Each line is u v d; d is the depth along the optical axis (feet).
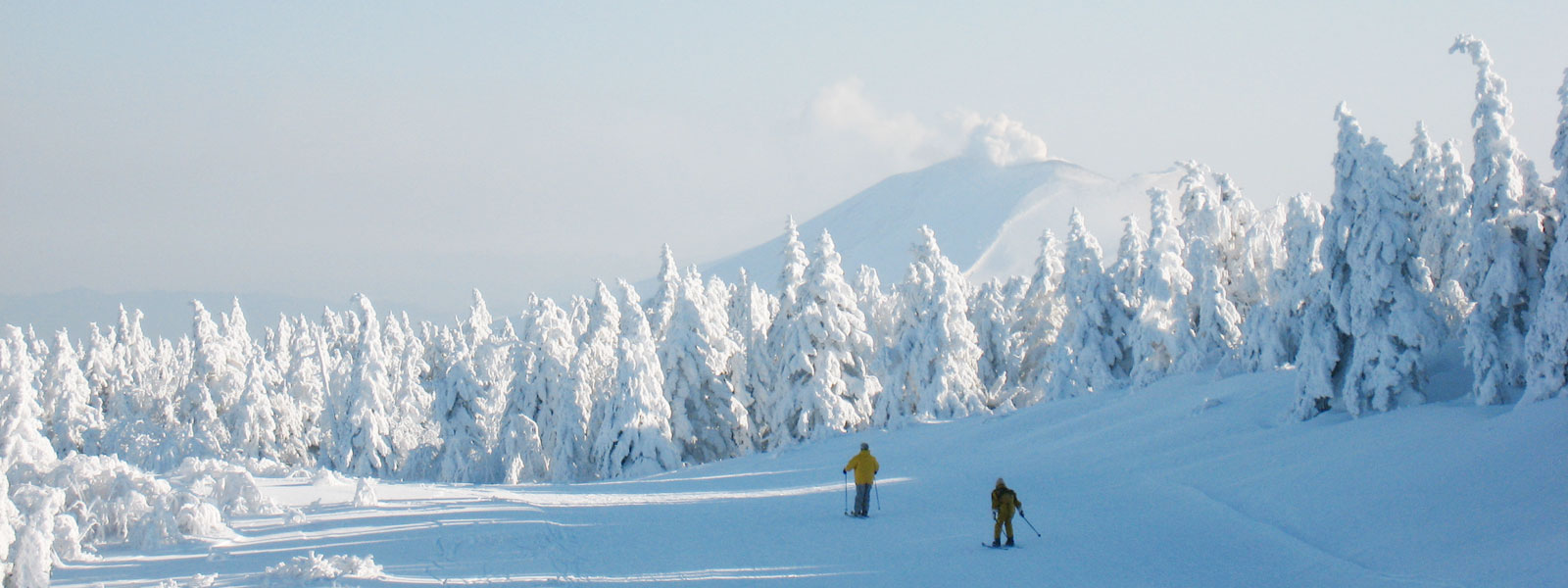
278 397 195.00
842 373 172.96
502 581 45.83
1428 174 120.78
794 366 169.58
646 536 60.59
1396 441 75.51
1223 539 61.77
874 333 220.43
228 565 48.29
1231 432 100.37
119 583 44.65
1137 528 65.36
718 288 230.48
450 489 85.87
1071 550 57.36
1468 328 84.89
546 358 181.68
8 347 124.88
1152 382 151.94
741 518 70.08
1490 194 88.43
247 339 324.19
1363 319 92.73
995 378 197.06
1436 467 64.64
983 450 125.18
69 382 191.31
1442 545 52.60
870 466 71.05
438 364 284.20
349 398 169.68
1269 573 52.47
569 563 51.06
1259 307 135.03
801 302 175.52
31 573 44.16
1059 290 194.49
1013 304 215.92
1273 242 164.96
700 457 172.96
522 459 171.94
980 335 198.59
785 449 154.30
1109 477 92.07
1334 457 76.79
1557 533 48.21
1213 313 153.69
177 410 231.91
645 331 160.15
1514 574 45.37
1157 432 108.88
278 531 58.44
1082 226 171.22
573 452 170.81
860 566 51.96
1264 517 67.15
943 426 151.74
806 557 54.44
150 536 53.21
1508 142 88.33
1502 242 85.20
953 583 48.34
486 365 229.45
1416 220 105.29
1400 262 92.94
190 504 56.34
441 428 170.91
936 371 170.50
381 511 67.41
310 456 203.00
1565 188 76.18
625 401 156.35
